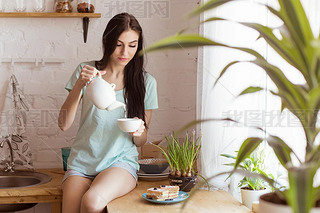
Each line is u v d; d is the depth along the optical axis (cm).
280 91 77
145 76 238
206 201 191
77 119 279
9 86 265
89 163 219
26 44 272
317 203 74
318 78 73
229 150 206
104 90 192
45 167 277
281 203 74
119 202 194
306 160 72
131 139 230
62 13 263
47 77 275
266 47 181
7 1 266
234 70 201
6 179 250
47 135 277
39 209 272
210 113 208
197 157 222
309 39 70
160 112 284
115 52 219
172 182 209
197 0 278
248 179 185
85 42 275
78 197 203
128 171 215
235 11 198
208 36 206
